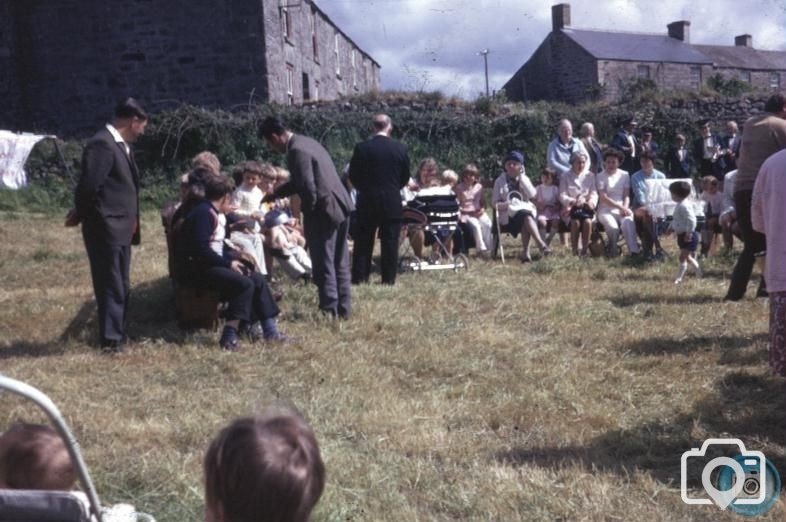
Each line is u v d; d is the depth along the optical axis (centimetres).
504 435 552
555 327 826
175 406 600
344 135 2348
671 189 1068
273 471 192
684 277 1094
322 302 845
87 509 241
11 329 852
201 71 2527
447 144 2422
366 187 1030
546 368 688
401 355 724
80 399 612
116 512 275
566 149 1384
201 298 815
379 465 491
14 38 2562
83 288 1080
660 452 520
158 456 498
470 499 449
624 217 1249
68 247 1452
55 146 2170
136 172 769
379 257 1295
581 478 472
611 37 4469
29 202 2028
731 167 1708
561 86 4394
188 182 817
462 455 515
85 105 2566
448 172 1302
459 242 1271
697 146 1756
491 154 2439
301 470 195
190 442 534
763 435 538
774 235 542
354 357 721
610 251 1265
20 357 739
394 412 582
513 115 2445
